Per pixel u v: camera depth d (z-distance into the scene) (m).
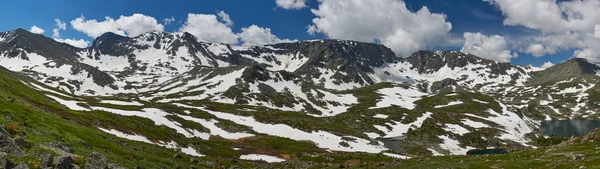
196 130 157.75
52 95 157.50
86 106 150.38
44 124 51.91
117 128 102.69
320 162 111.31
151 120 142.25
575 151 65.50
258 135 174.12
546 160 60.88
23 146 32.03
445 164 73.31
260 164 102.00
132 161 51.84
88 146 49.75
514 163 62.19
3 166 24.38
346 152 147.62
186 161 76.75
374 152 159.62
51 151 32.47
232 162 93.94
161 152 79.62
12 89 97.19
